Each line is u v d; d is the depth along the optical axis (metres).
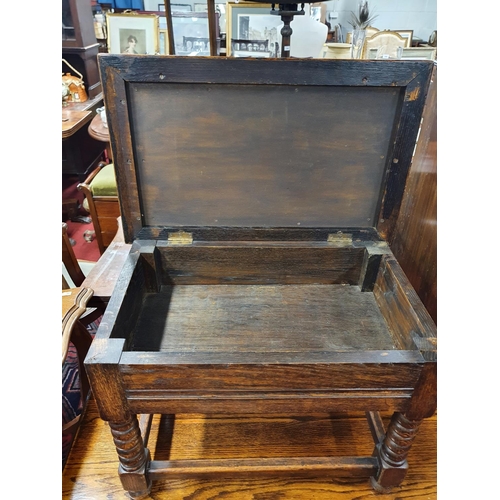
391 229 1.12
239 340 1.02
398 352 0.80
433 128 1.23
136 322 1.06
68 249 1.38
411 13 2.93
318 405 0.83
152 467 1.00
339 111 0.97
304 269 1.18
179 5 2.86
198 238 1.12
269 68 0.89
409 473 1.11
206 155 1.01
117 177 1.01
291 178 1.06
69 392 1.46
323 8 2.37
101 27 3.02
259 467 0.99
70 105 2.71
